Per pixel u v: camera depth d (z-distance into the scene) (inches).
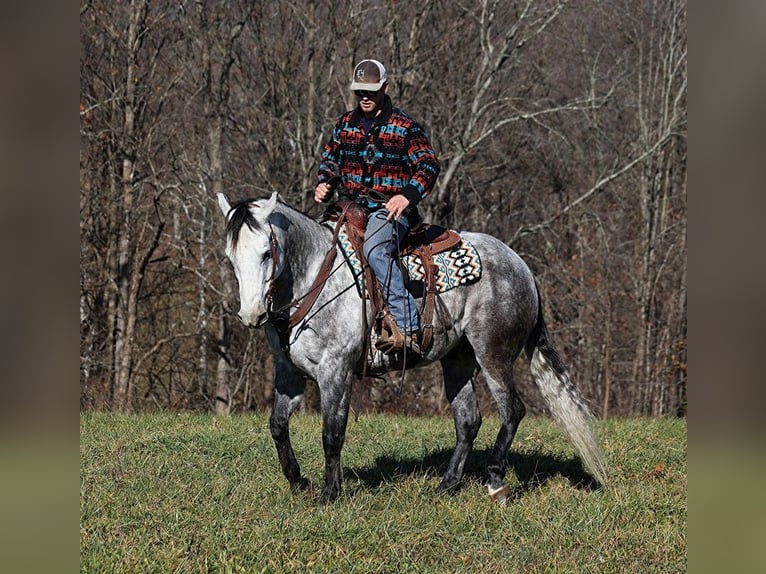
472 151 884.0
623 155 948.0
